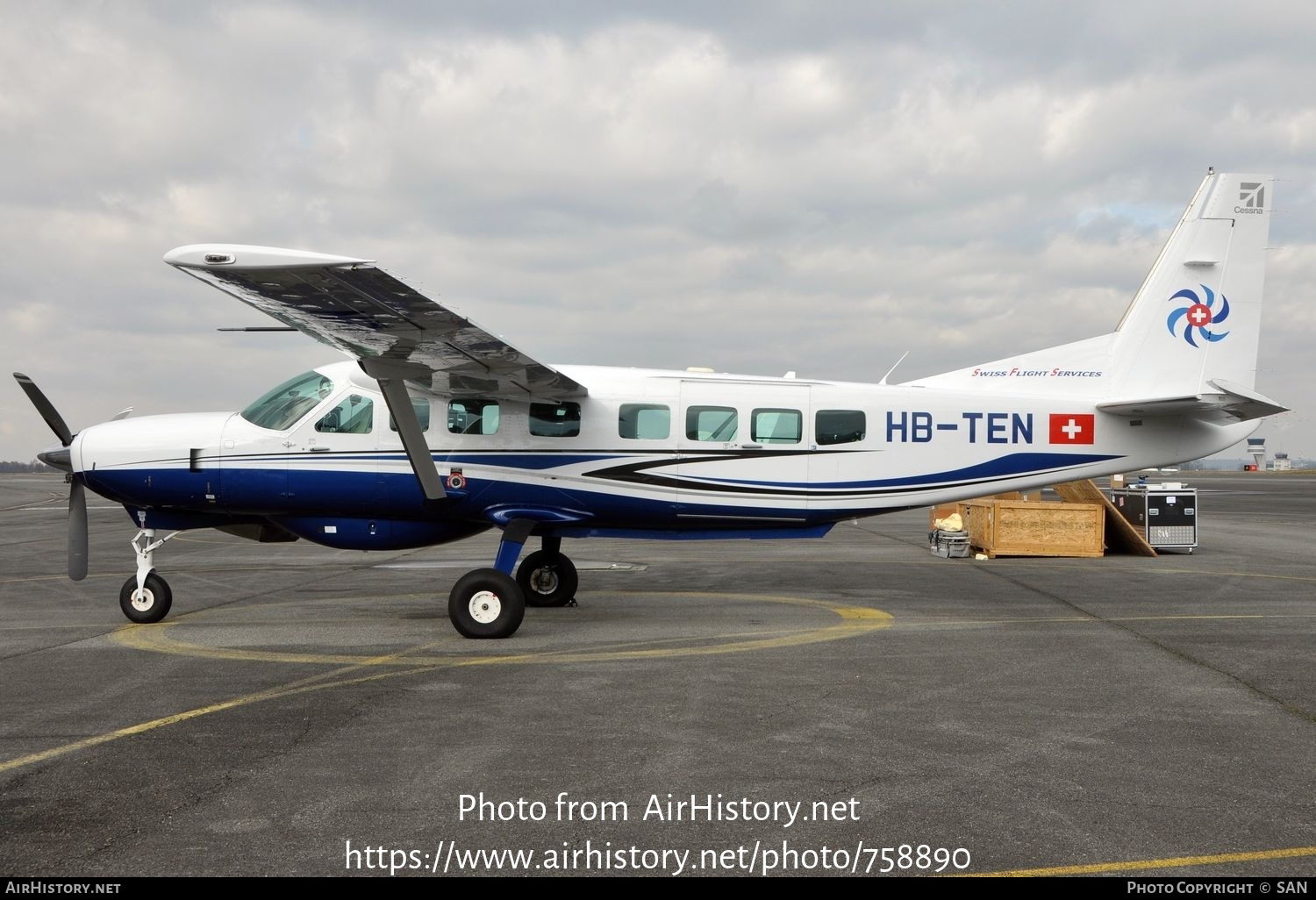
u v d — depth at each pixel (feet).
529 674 23.73
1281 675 23.52
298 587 42.24
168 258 22.52
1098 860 12.69
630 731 18.60
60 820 14.05
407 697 21.33
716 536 34.99
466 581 28.81
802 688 22.16
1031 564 51.57
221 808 14.55
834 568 49.65
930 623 31.53
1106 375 36.11
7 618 33.30
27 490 173.78
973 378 36.35
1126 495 60.44
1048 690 21.93
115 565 52.65
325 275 22.76
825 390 34.45
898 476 34.42
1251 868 12.41
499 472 32.99
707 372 34.99
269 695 21.58
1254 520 88.99
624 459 33.27
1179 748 17.49
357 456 32.94
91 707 20.48
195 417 34.06
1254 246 36.42
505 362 29.37
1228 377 36.19
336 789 15.38
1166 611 34.12
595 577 45.27
